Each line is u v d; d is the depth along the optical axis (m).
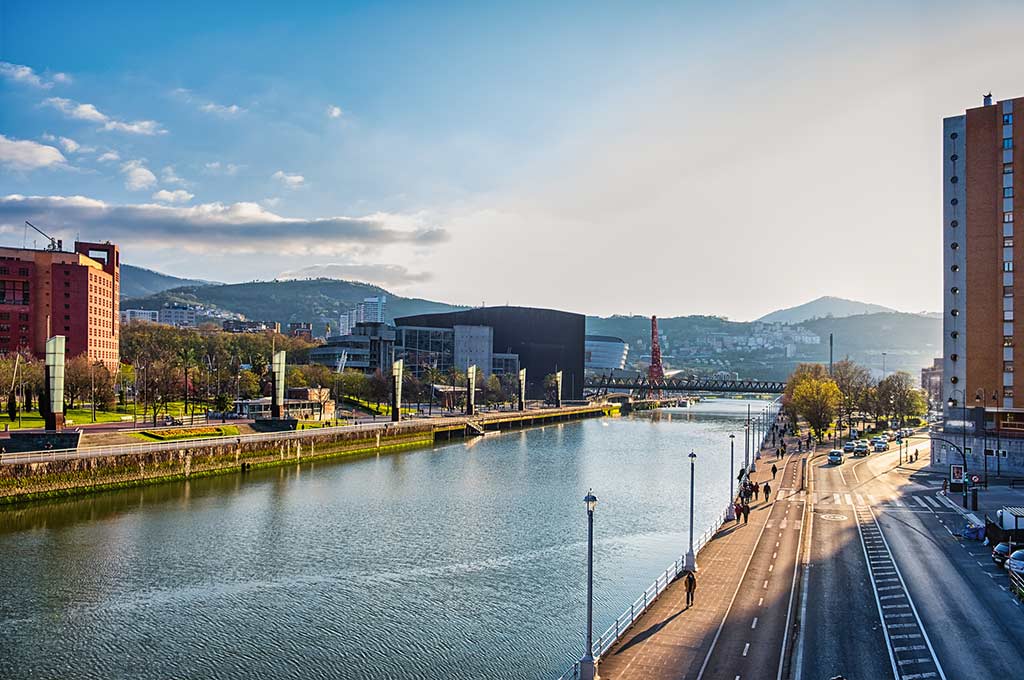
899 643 56.00
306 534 104.00
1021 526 79.38
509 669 60.91
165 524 107.81
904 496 118.00
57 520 107.81
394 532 106.00
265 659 62.78
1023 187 143.50
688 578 64.81
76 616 71.75
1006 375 144.12
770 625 59.62
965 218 151.25
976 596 66.81
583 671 48.78
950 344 153.62
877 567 75.94
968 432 146.88
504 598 77.69
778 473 146.38
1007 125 145.12
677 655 53.78
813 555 80.62
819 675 50.50
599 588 80.88
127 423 174.25
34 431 126.31
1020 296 143.25
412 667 61.28
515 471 168.25
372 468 170.00
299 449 175.75
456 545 98.88
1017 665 52.16
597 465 179.25
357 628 69.50
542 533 105.81
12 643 65.44
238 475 153.62
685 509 122.38
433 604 75.94
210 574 85.00
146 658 62.81
